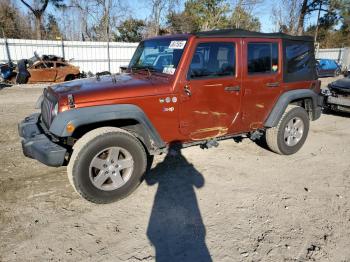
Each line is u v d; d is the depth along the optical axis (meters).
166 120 3.76
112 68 22.05
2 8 31.48
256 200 3.71
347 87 8.18
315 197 3.81
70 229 3.08
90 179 3.36
